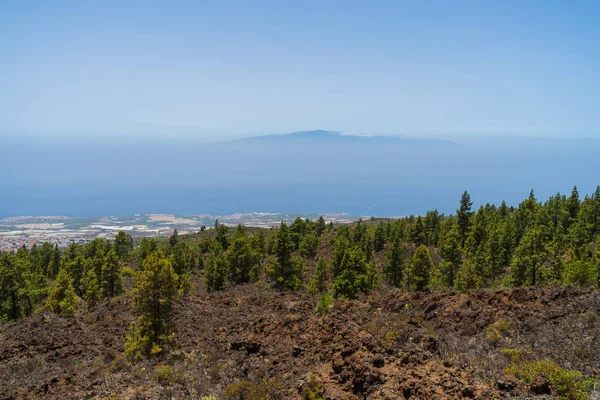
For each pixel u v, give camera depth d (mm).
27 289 39094
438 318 18594
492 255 47406
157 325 19781
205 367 15898
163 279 19797
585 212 55906
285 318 19047
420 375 11500
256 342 17562
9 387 16203
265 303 27422
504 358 12703
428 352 12977
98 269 45062
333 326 16234
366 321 16844
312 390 12312
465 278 38281
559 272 35281
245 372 15133
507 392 10617
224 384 14141
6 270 36844
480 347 13953
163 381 14344
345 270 37781
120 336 23422
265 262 64500
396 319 17047
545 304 17797
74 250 63531
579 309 16406
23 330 24703
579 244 49719
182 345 19359
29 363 19422
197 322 23688
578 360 12438
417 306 21062
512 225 57031
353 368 12531
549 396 10422
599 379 11234
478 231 53406
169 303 20250
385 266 50594
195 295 31109
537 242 34219
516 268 35125
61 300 36750
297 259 54625
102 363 18531
